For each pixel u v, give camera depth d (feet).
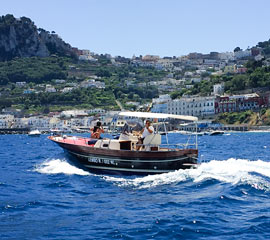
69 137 105.81
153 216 51.75
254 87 643.45
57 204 59.21
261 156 150.71
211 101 621.72
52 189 70.44
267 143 256.93
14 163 119.24
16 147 236.43
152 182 73.31
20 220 50.96
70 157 93.15
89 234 45.03
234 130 548.31
